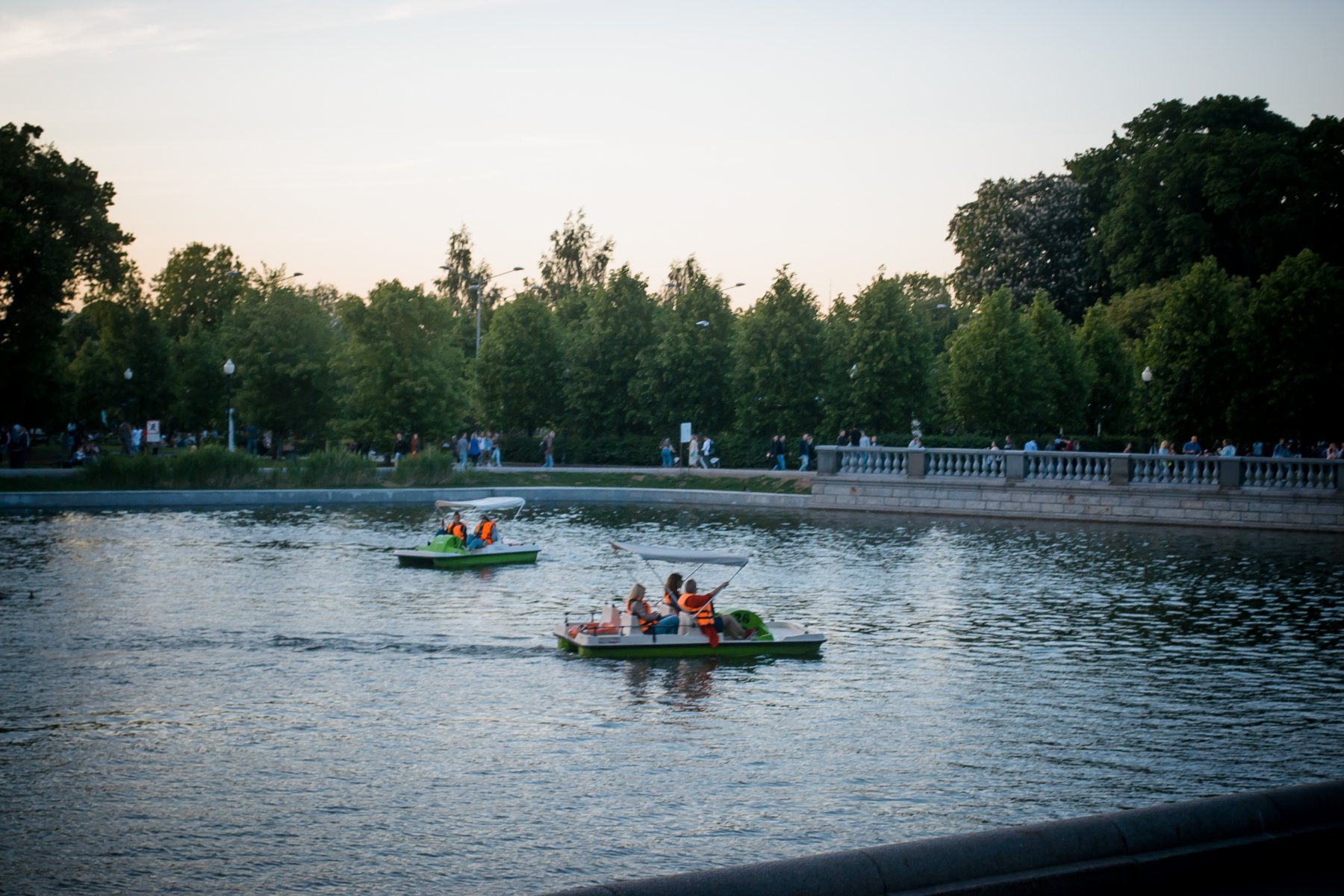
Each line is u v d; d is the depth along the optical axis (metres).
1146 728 17.58
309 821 13.44
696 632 22.53
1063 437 70.88
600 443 75.75
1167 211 88.44
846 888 7.26
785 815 13.73
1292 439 59.06
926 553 38.09
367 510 50.72
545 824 13.41
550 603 27.89
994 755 16.17
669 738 16.89
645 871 12.12
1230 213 86.56
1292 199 84.12
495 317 80.75
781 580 32.16
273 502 52.44
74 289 64.62
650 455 73.94
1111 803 14.26
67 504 49.19
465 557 33.97
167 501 50.69
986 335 68.81
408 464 58.03
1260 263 84.88
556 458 76.38
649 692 19.56
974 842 7.74
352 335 68.12
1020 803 14.20
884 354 68.31
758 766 15.59
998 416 68.88
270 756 15.83
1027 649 23.19
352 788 14.59
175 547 37.00
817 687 20.05
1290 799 8.73
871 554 37.69
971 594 29.73
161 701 18.61
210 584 29.84
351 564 33.88
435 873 12.02
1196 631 24.94
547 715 18.05
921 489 52.25
